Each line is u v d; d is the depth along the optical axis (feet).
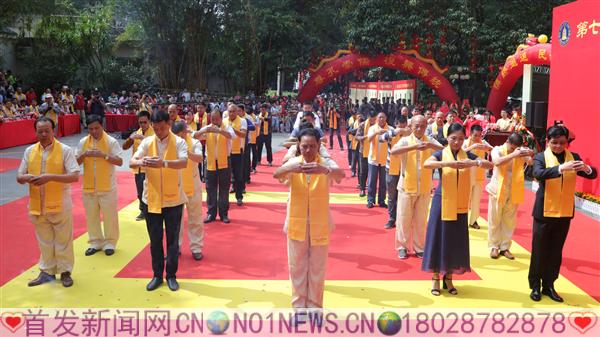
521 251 23.40
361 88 103.96
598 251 23.32
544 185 17.62
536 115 37.91
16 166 43.62
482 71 78.33
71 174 18.04
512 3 79.10
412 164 21.74
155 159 16.99
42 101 71.31
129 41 94.32
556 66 35.65
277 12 92.27
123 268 20.26
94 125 21.16
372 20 80.53
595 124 31.37
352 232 25.89
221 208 27.22
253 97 89.76
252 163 44.06
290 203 15.48
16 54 88.84
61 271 18.42
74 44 82.89
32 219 18.29
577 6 33.01
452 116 37.47
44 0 74.74
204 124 35.60
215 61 97.96
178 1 82.23
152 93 82.07
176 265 18.39
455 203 17.56
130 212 29.07
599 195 31.01
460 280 19.71
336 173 15.52
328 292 18.19
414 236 22.31
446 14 78.69
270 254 22.17
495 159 21.36
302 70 97.71
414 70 78.89
